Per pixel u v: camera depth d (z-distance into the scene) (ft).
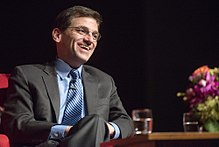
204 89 17.07
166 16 34.83
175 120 34.14
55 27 24.04
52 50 32.96
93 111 22.98
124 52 34.19
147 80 34.14
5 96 23.66
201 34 34.63
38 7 33.22
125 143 16.75
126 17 34.37
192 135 15.06
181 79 34.45
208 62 34.40
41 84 22.47
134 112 17.56
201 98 17.10
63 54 23.50
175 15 34.88
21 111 21.65
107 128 19.79
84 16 23.75
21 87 22.30
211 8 34.71
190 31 34.73
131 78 34.12
